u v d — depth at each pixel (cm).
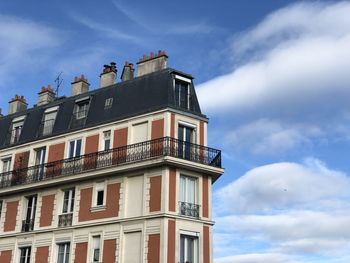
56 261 2605
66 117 2916
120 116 2655
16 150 3050
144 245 2309
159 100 2564
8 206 2928
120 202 2461
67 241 2588
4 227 2884
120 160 2530
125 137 2594
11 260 2767
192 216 2417
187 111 2581
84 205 2592
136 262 2319
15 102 3397
